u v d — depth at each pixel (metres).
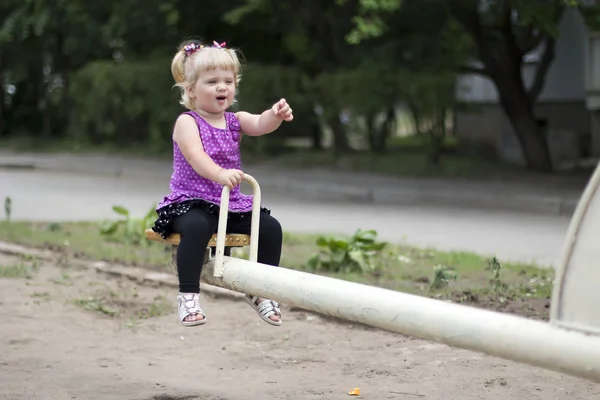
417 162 37.88
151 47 46.56
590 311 4.60
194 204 7.41
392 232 22.00
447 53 37.25
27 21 50.06
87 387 8.67
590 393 8.46
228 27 44.91
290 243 18.42
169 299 13.01
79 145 52.12
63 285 13.77
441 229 22.66
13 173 40.16
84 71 47.03
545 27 31.50
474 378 9.03
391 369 9.48
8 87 61.69
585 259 4.64
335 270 14.95
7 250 16.80
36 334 10.84
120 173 40.09
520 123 37.25
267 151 43.28
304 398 8.42
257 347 10.53
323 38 41.91
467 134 44.38
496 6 35.56
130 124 51.47
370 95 36.62
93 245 17.59
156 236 7.64
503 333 4.84
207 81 7.61
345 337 10.91
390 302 5.44
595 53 33.41
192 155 7.35
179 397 8.38
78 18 48.94
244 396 8.45
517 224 23.89
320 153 42.50
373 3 31.48
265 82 38.88
